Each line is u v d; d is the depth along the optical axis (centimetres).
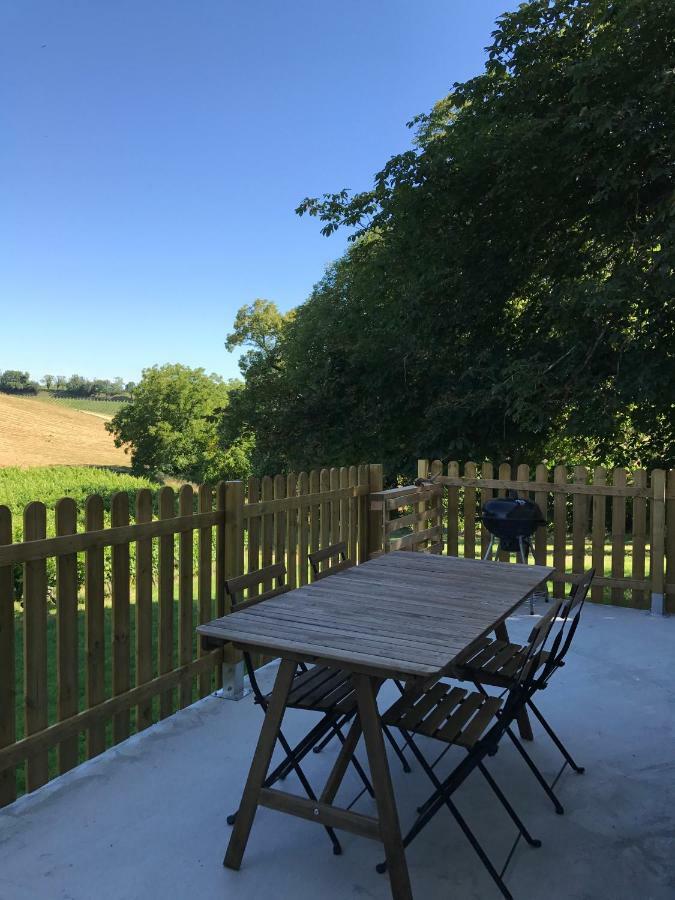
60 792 293
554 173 1073
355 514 597
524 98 1077
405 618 266
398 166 1190
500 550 670
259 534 451
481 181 1145
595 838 260
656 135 916
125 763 321
